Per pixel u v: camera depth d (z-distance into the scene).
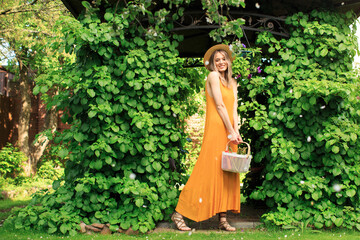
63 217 3.63
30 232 3.62
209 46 5.91
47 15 8.54
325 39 4.05
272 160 4.04
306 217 3.84
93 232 3.68
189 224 4.15
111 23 3.83
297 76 4.09
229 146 3.86
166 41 4.13
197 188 3.74
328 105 4.01
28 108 9.91
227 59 3.93
